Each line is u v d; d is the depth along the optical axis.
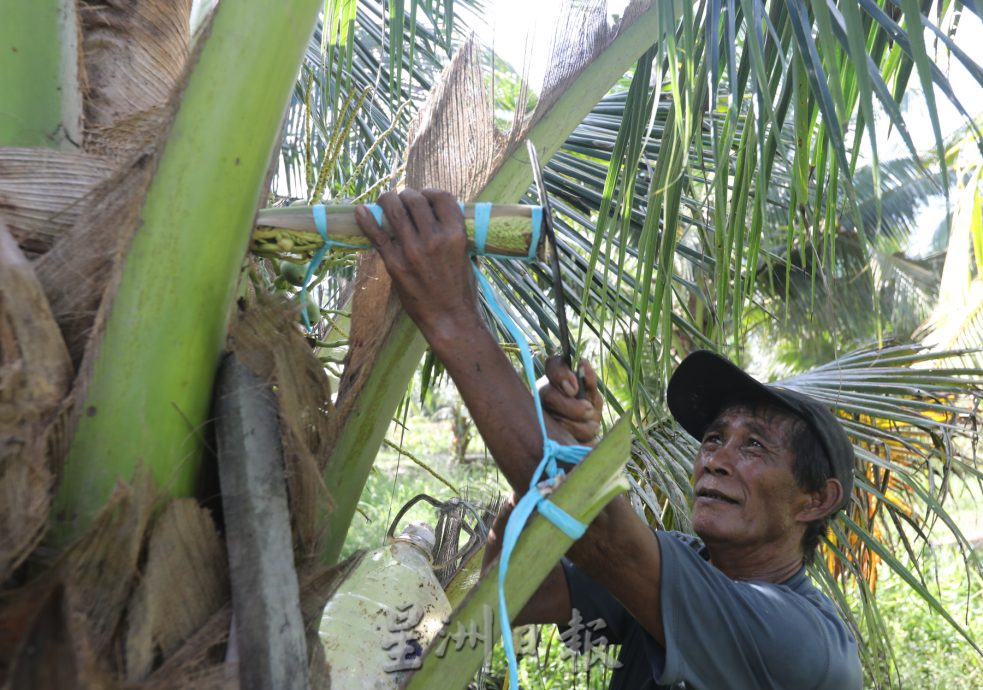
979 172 3.03
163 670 0.87
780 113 1.42
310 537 1.02
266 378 1.00
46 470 0.87
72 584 0.83
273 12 0.95
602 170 2.31
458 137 1.42
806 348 6.20
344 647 1.16
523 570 1.04
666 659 1.19
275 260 1.25
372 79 2.58
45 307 0.89
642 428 2.32
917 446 2.74
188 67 0.95
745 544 1.47
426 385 2.08
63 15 1.10
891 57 1.41
